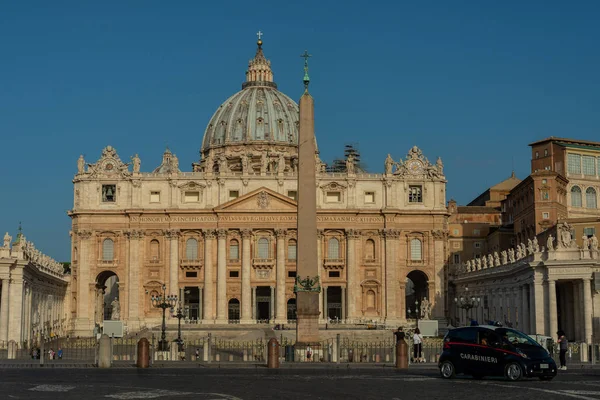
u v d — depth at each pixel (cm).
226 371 5394
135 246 14625
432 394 3741
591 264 8250
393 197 14962
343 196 14975
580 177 14362
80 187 14750
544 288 8569
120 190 14762
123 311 14562
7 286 9475
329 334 11750
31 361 6894
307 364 6097
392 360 7062
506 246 15850
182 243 14762
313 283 6388
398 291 14825
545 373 4475
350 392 3847
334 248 14938
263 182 14912
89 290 14538
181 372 5281
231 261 14725
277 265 14650
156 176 14838
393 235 14850
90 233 14650
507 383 4303
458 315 14700
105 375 4969
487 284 12050
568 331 9181
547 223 13412
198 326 13525
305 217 6353
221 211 14625
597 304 8294
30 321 10544
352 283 14725
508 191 18512
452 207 17625
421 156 15125
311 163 6381
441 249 14900
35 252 11450
